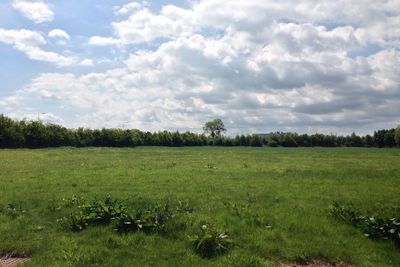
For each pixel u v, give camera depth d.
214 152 60.06
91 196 16.47
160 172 25.41
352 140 118.12
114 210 12.88
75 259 9.94
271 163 35.06
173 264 9.76
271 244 10.92
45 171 26.25
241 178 22.78
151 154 50.72
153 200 15.58
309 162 37.31
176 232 11.63
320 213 13.95
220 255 10.28
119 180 21.36
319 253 10.57
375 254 10.59
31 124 81.62
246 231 11.88
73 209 14.09
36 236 11.73
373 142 115.19
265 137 118.81
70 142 89.19
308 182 21.48
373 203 15.79
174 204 15.01
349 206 14.69
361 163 36.47
